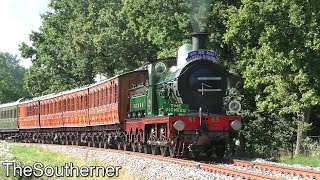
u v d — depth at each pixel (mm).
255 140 28422
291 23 21734
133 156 19281
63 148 28562
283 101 23031
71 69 55031
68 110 34094
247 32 23516
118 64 42844
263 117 28594
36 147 31672
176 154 18609
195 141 18391
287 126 28219
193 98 18734
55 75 56156
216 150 19547
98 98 27844
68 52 49906
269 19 22328
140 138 21375
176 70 19656
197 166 15680
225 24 26078
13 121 47156
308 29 21219
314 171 14281
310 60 21578
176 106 18297
